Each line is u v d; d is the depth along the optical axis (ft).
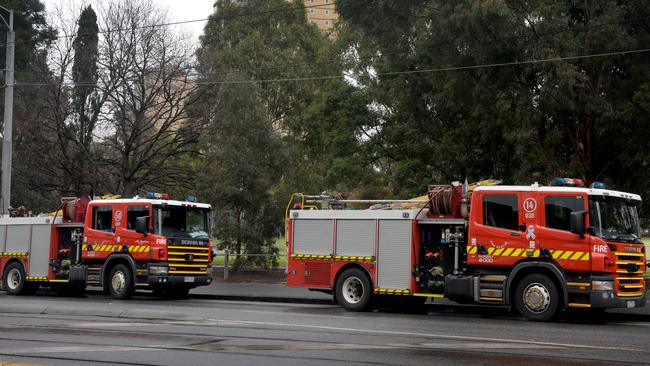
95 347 41.83
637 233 60.23
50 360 37.47
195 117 129.29
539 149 93.04
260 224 109.70
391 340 44.75
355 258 68.18
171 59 127.13
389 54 110.52
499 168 106.11
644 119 87.20
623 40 86.58
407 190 120.57
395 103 125.59
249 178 108.37
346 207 75.36
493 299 60.29
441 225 64.85
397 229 66.49
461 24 88.22
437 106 106.73
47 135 131.03
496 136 100.01
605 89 92.99
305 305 75.15
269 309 67.00
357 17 106.11
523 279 59.11
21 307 67.05
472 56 90.89
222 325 52.80
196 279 80.79
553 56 85.51
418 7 102.27
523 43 89.66
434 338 45.83
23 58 158.40
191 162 143.74
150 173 129.08
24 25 165.37
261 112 112.78
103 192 128.98
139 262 79.05
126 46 126.11
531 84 92.43
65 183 132.87
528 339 45.55
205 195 109.60
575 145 96.84
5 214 94.94
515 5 89.92
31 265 88.89
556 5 88.79
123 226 80.38
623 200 59.41
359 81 140.97
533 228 58.80
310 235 71.15
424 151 117.19
